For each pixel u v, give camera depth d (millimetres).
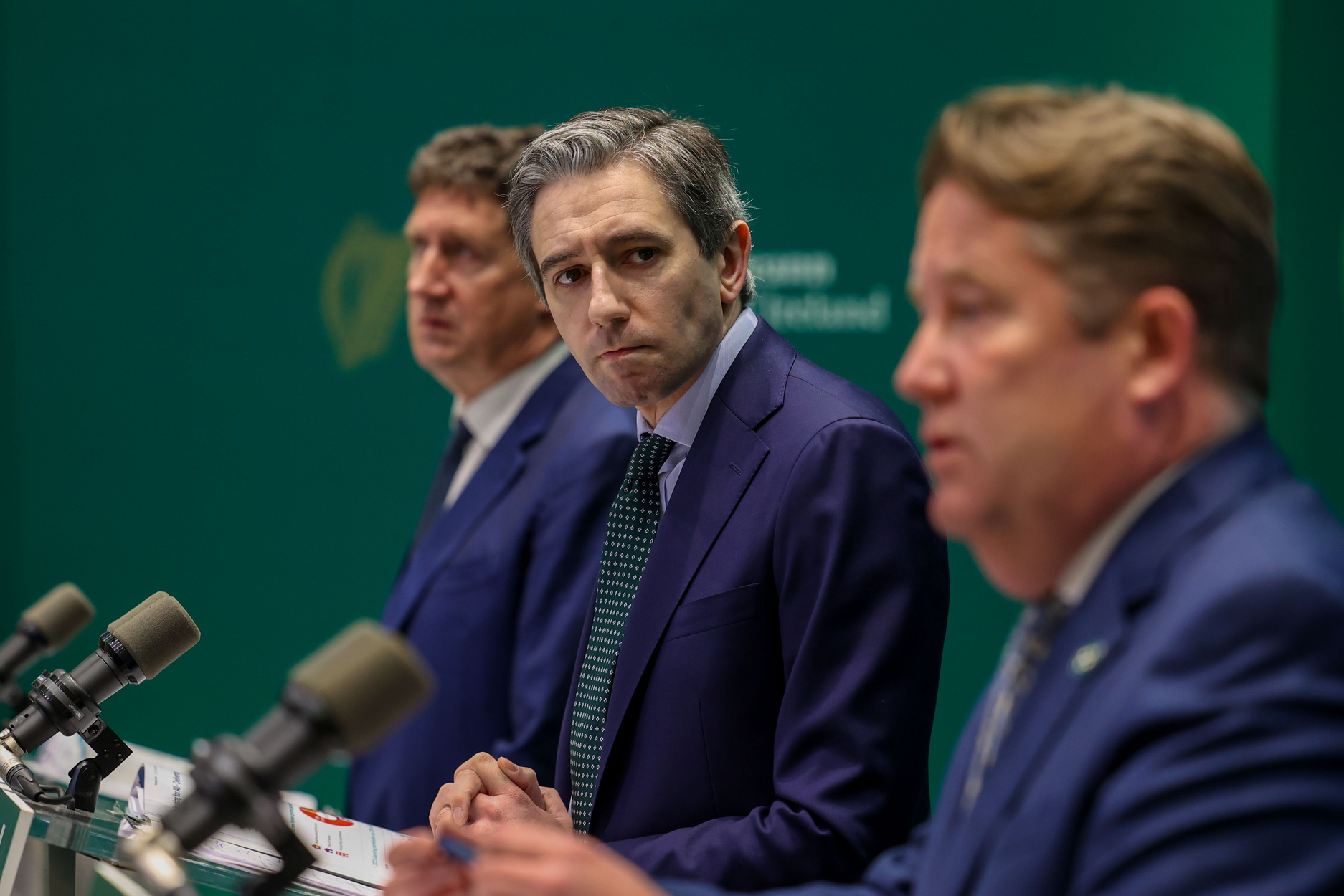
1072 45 8953
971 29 9156
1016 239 1931
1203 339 1949
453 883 2207
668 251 3979
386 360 10625
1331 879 1624
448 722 5691
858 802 3559
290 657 10891
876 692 3654
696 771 3805
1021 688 2195
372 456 10711
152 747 11031
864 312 9445
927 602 3814
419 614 5898
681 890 2748
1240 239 1938
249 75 10781
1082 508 2010
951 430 2012
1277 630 1746
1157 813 1725
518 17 10133
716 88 9680
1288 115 8727
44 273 11305
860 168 9422
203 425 11047
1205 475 1962
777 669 3848
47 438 11359
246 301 10922
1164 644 1827
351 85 10570
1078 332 1920
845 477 3789
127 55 11031
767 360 4156
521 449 5949
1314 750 1672
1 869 3133
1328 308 8836
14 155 11297
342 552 10773
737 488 3924
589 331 4043
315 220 10727
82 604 4102
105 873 3223
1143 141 1931
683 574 3916
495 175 6301
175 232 11031
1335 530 1897
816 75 9477
